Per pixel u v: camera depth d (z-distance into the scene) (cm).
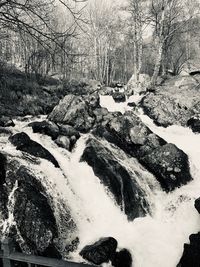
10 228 716
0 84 1758
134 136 1193
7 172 810
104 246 732
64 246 753
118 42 4384
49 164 934
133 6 2855
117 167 995
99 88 2566
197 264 714
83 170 1016
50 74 2645
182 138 1447
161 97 1761
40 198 782
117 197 932
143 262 770
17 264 588
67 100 1334
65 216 820
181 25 2786
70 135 1138
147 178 1077
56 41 582
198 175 1138
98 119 1338
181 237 852
